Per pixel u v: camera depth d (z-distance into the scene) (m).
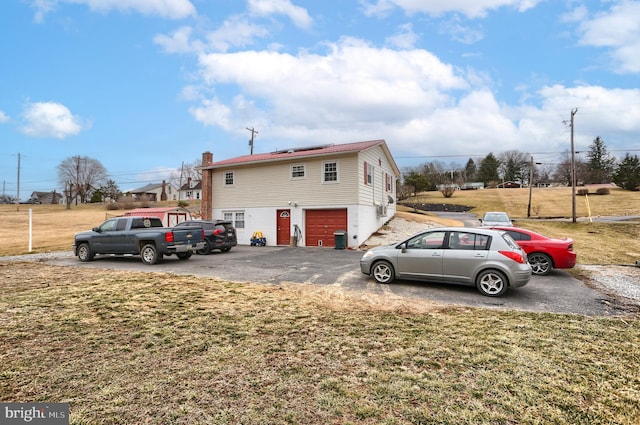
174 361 3.84
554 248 9.26
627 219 28.81
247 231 19.95
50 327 5.00
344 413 2.82
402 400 3.02
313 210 18.19
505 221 19.73
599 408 2.91
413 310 5.93
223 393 3.14
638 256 12.89
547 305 6.31
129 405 2.94
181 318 5.43
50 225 31.98
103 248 12.30
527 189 60.91
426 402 2.99
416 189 61.19
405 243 8.07
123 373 3.54
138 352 4.10
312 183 18.09
